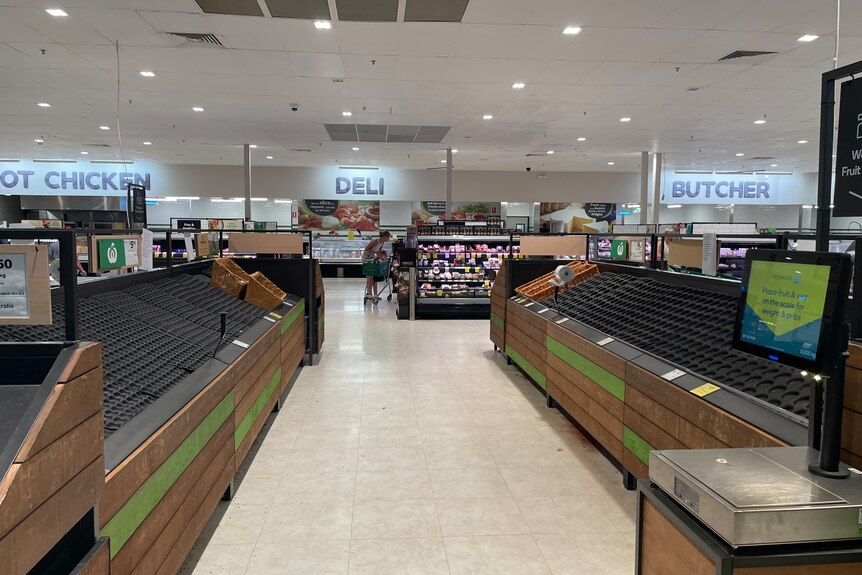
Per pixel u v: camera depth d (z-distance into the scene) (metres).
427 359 6.56
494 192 19.31
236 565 2.41
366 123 11.23
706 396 2.32
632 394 2.99
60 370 1.26
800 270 1.41
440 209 19.23
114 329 2.74
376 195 18.91
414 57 7.02
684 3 5.36
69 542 1.36
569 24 5.92
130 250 3.57
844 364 1.37
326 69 7.54
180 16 5.73
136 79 8.05
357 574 2.36
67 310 1.53
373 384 5.43
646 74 7.72
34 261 1.42
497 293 6.77
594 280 5.28
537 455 3.69
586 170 19.09
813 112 9.96
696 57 6.96
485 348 7.24
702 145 13.62
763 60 7.07
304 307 6.05
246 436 3.26
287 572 2.37
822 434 1.41
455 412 4.59
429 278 9.91
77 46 6.64
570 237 6.64
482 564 2.44
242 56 7.00
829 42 6.39
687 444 2.41
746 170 18.53
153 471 1.84
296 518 2.83
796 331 1.41
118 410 1.96
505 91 8.66
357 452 3.72
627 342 3.38
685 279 3.96
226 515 2.85
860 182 1.52
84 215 13.41
